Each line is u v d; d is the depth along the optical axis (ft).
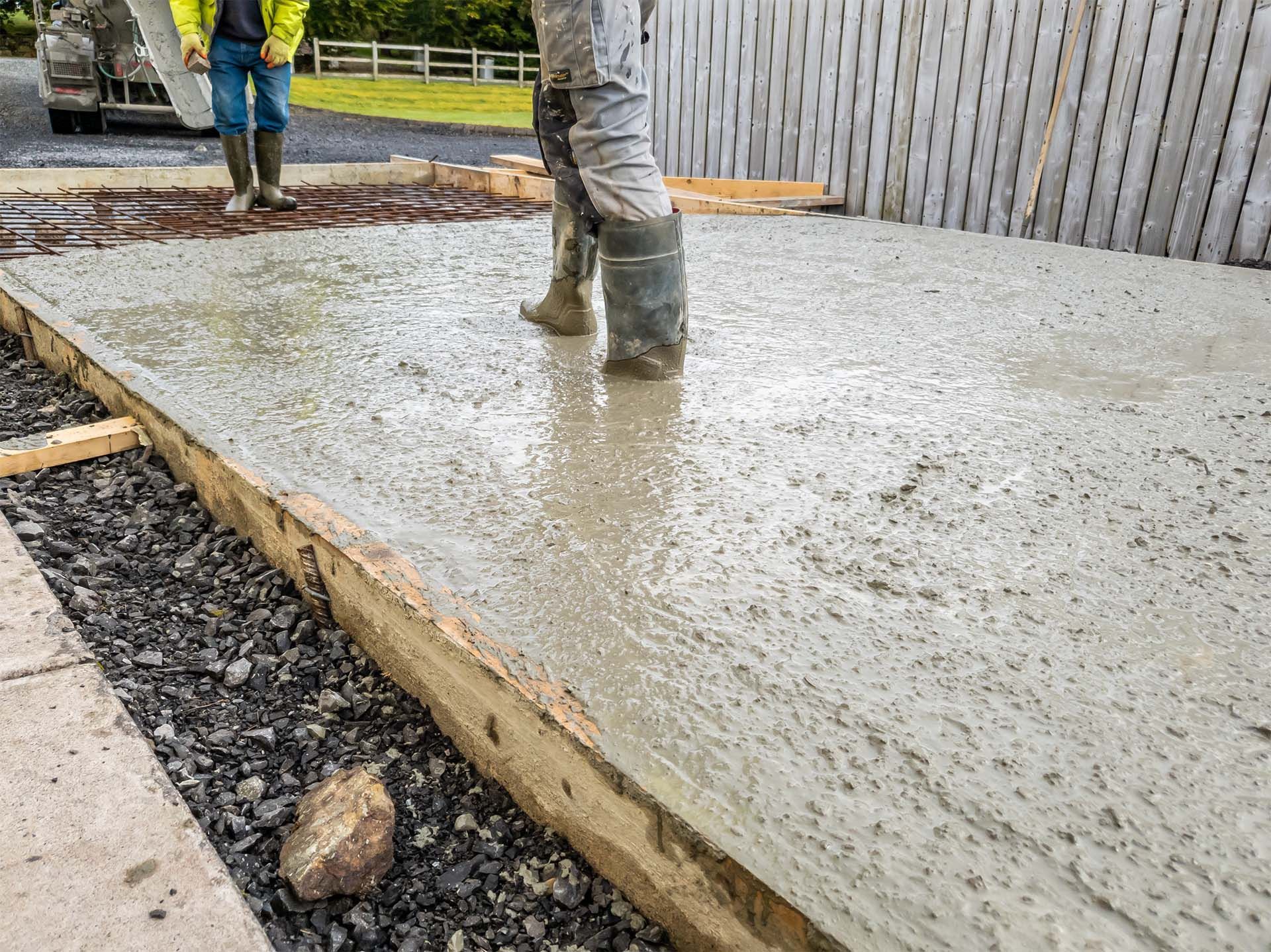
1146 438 6.74
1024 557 5.00
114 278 11.18
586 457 6.24
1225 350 9.16
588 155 7.27
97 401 8.41
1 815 3.40
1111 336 9.66
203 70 16.17
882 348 9.05
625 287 7.60
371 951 3.40
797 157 23.90
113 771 3.65
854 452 6.40
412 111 67.62
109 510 6.64
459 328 9.44
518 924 3.52
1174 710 3.78
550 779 3.83
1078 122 18.86
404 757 4.41
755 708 3.76
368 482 5.80
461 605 4.48
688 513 5.45
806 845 3.10
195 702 4.73
